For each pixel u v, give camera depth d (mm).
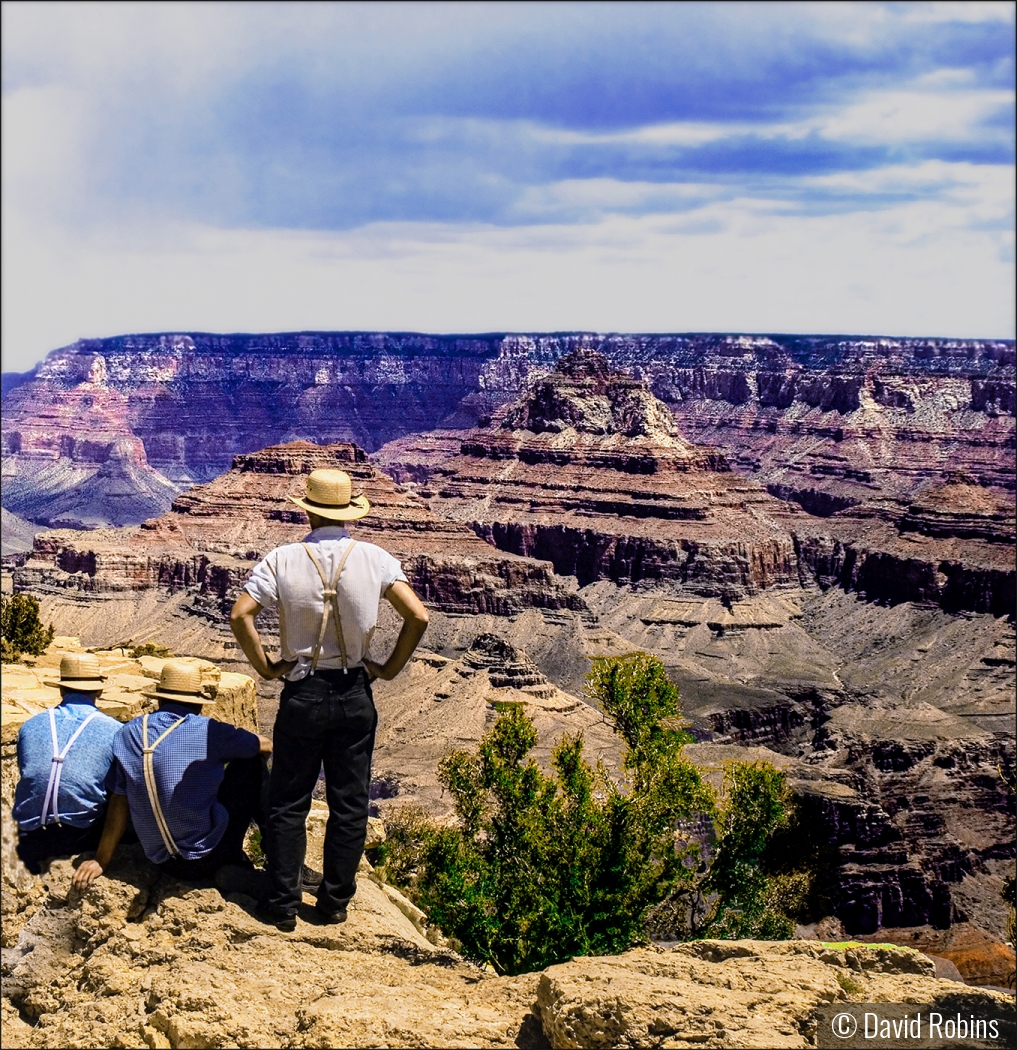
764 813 33344
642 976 11359
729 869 33469
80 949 12570
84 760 12977
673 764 31266
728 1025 10508
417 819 60062
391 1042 10859
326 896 13148
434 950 13141
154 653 43312
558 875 26375
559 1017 10727
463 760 27672
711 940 13352
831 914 111750
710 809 31625
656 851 29641
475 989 12062
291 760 12703
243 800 13648
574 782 27656
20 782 13070
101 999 11891
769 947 13055
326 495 12828
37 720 13203
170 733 12773
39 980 12438
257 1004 11469
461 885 25406
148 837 12703
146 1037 11312
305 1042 10906
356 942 12898
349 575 12516
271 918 12852
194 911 12664
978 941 119562
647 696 32688
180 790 12664
